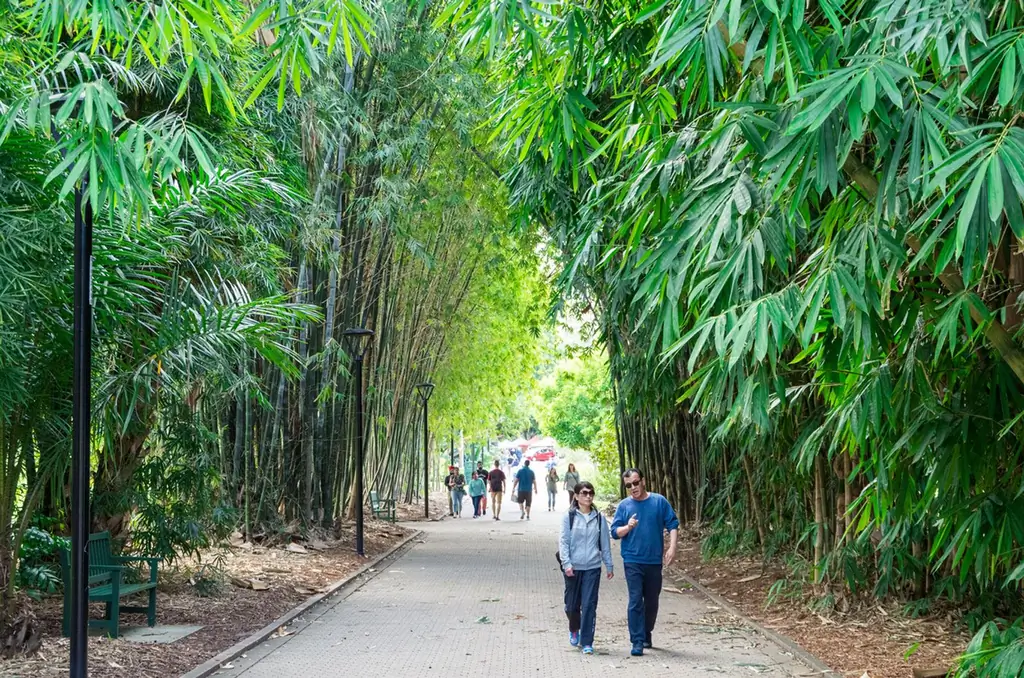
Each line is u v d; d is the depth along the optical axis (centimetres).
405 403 2684
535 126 521
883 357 484
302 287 1417
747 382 477
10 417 676
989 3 351
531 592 1155
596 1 505
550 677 679
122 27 440
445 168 1678
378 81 1473
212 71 450
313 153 1342
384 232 1731
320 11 450
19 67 628
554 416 4578
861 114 321
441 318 2403
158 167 490
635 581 763
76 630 559
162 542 952
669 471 1920
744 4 375
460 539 1981
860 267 386
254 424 1494
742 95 453
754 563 1323
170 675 660
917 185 372
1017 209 306
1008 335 419
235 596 1019
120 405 844
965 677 437
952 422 485
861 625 840
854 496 920
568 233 945
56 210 643
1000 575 784
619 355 1102
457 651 777
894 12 334
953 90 344
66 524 952
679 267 439
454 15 475
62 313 680
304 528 1564
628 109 512
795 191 368
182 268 877
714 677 674
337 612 989
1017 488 479
